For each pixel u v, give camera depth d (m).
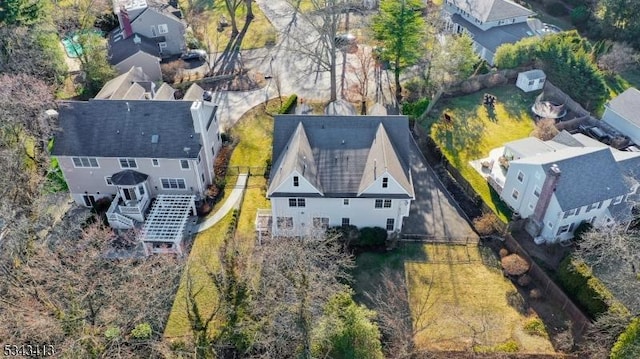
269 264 35.38
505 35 69.69
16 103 46.16
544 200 42.34
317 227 40.69
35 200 44.28
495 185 49.75
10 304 32.09
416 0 61.59
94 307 33.31
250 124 58.12
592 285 37.06
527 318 38.34
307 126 44.03
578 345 36.41
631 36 71.50
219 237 44.28
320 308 34.50
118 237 44.00
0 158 44.62
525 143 51.25
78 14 69.81
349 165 42.56
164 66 65.19
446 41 63.56
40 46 59.72
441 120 58.97
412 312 38.44
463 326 37.59
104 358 31.31
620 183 43.69
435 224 46.00
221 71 67.81
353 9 81.69
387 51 62.16
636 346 32.28
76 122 46.03
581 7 78.56
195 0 87.00
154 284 35.88
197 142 45.72
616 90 65.19
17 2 58.06
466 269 41.97
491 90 64.38
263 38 75.56
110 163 45.72
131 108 46.34
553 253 43.00
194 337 35.62
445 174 51.56
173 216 44.53
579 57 61.56
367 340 32.12
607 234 39.59
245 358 34.38
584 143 49.31
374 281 40.69
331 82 60.47
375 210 42.66
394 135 44.47
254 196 48.47
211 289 39.56
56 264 33.94
